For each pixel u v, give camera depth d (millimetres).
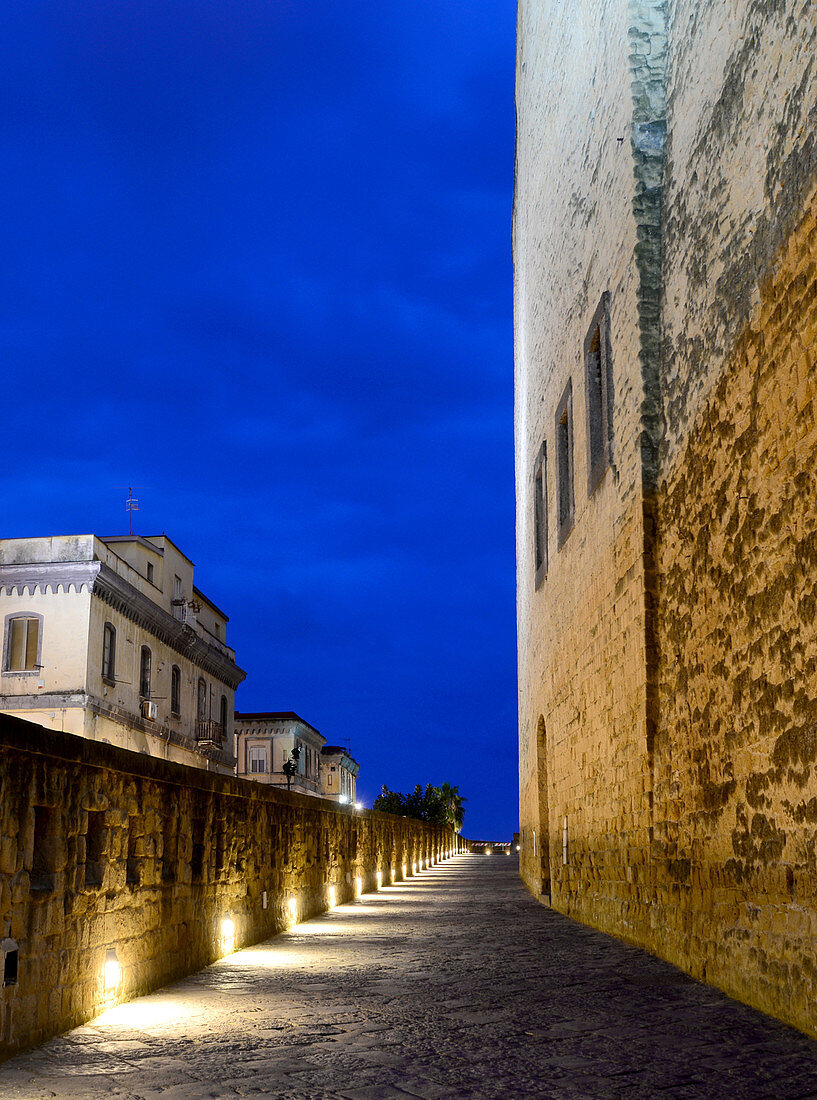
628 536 10898
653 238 10531
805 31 6602
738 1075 4973
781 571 6797
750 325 7508
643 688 10141
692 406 9062
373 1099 4512
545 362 19047
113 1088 4676
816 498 6234
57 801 5918
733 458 7848
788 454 6699
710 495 8422
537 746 20047
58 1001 5922
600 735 12570
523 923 13688
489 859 52906
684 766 8945
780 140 6984
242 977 8383
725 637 7941
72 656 36812
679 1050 5531
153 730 42781
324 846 16031
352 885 19047
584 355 13961
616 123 11695
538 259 20312
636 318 10562
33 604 37250
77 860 6230
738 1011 6762
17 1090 4637
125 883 7102
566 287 15938
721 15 8539
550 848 17328
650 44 10836
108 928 6758
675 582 9484
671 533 9672
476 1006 6914
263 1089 4676
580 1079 4887
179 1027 6145
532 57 21203
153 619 42844
